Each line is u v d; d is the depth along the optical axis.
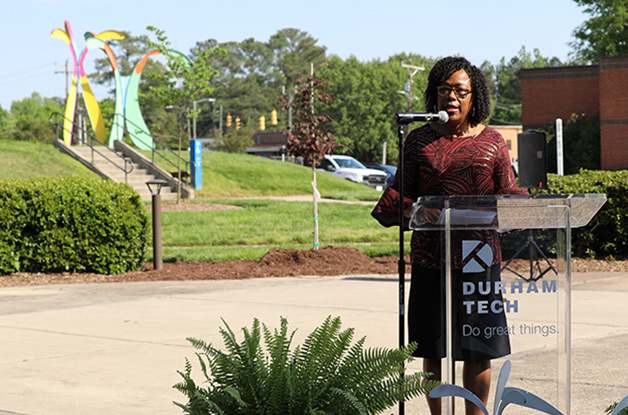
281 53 141.38
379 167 39.72
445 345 3.18
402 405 3.47
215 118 127.12
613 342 6.68
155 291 10.02
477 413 3.10
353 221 18.81
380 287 10.20
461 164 3.62
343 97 84.94
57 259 11.31
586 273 11.48
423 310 3.60
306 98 13.87
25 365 6.00
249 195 29.52
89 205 11.30
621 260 12.55
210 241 15.52
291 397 3.28
